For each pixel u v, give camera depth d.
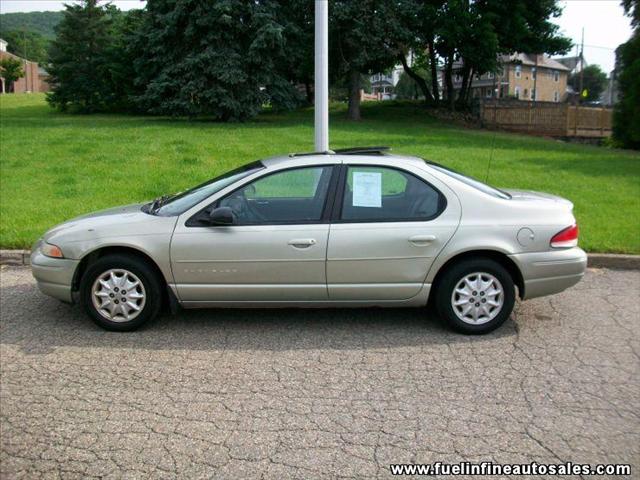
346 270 5.15
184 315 5.80
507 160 15.06
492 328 5.28
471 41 28.77
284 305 5.30
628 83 21.56
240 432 3.69
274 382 4.37
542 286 5.30
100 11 34.28
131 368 4.61
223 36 23.50
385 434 3.67
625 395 4.19
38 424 3.78
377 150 5.66
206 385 4.32
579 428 3.75
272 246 5.11
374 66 30.33
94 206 9.63
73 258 5.30
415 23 27.55
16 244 7.80
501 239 5.18
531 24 30.67
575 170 13.75
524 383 4.37
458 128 27.97
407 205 5.25
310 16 25.89
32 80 89.25
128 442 3.58
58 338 5.21
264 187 5.30
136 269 5.23
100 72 33.56
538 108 29.02
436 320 5.66
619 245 7.91
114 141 16.30
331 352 4.91
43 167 12.59
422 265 5.17
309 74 33.31
